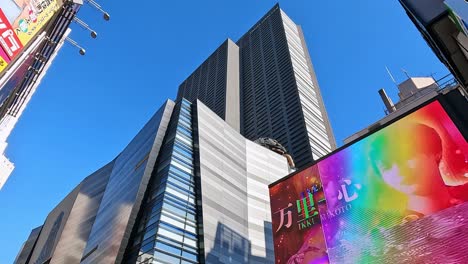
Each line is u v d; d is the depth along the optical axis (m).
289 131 115.00
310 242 28.55
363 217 26.34
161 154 59.34
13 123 28.59
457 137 24.14
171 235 43.91
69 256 70.44
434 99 27.20
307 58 166.00
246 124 140.50
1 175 71.44
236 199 60.12
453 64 16.52
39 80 29.38
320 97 143.38
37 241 112.56
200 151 59.62
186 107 68.62
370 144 29.80
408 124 27.81
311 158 98.38
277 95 137.25
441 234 21.25
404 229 23.30
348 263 24.84
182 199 49.97
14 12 16.39
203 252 45.12
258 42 184.88
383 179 26.89
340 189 29.55
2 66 16.17
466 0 12.29
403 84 73.12
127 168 70.81
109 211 65.12
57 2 21.75
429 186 23.80
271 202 34.94
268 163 77.94
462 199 21.59
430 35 16.33
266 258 55.66
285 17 183.38
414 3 17.16
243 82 170.88
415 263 21.34
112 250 49.25
